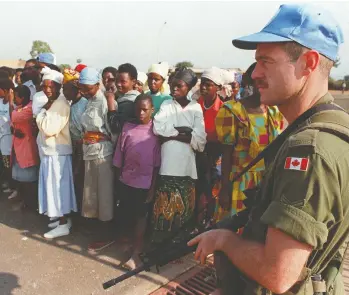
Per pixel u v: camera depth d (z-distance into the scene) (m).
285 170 0.95
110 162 3.44
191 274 2.99
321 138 0.92
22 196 4.59
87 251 3.41
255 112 2.61
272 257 0.93
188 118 3.20
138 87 4.55
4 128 4.78
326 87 1.06
